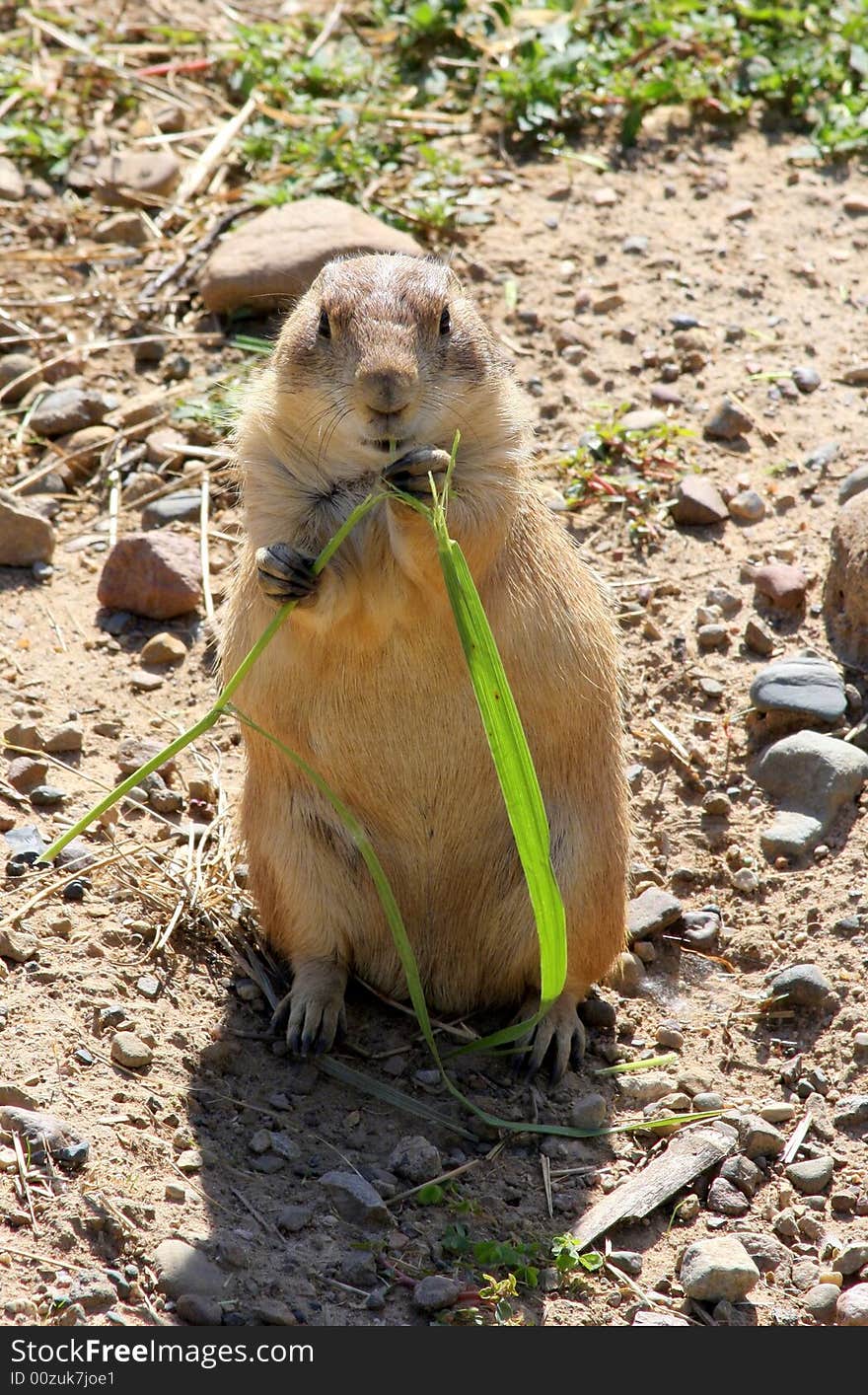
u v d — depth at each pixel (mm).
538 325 7758
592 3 9680
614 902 5102
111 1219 4070
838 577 6285
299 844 5066
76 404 7410
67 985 4832
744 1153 4715
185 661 6398
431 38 9586
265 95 9273
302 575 4367
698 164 8781
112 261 8305
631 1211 4469
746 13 9383
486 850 5031
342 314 4586
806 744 5824
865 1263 4359
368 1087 4844
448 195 8445
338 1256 4184
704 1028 5227
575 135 9016
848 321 7762
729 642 6359
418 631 4605
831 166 8727
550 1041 5020
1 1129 4238
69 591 6684
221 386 7441
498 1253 4242
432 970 5254
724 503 6867
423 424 4531
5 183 8695
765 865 5672
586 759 5043
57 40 9781
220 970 5195
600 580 5496
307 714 4863
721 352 7617
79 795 5707
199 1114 4586
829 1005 5164
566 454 7117
